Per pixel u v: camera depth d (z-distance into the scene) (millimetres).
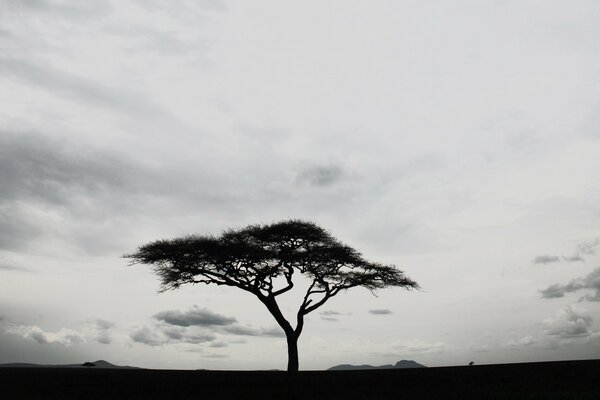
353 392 25766
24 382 29750
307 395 25078
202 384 29609
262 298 34594
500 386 25656
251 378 33125
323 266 34250
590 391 22641
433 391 25234
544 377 27859
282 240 33750
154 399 24344
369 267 35469
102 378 33094
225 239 33625
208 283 34875
